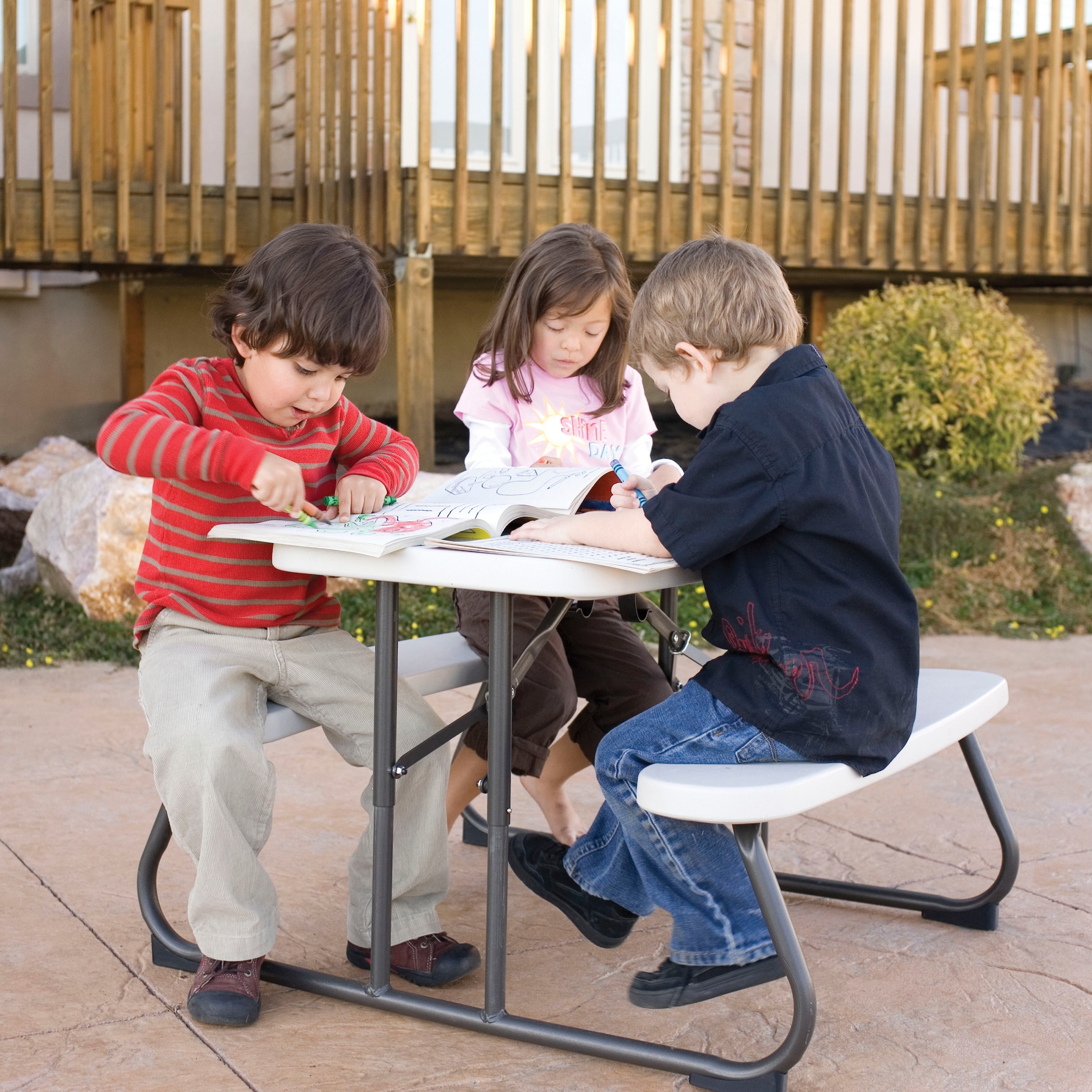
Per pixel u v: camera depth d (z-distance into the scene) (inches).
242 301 80.4
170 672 81.8
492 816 77.0
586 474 88.7
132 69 281.0
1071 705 169.0
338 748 89.0
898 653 74.2
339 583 209.5
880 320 275.0
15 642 186.9
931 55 272.8
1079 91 291.3
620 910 89.9
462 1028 80.2
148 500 200.2
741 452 71.6
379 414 325.1
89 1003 83.7
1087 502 253.9
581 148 327.0
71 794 126.3
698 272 77.7
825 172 363.6
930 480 269.0
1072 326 404.5
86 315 318.7
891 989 87.7
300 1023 81.2
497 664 74.9
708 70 340.2
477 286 315.0
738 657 75.4
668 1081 74.6
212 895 80.2
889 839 117.3
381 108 231.9
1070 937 96.3
